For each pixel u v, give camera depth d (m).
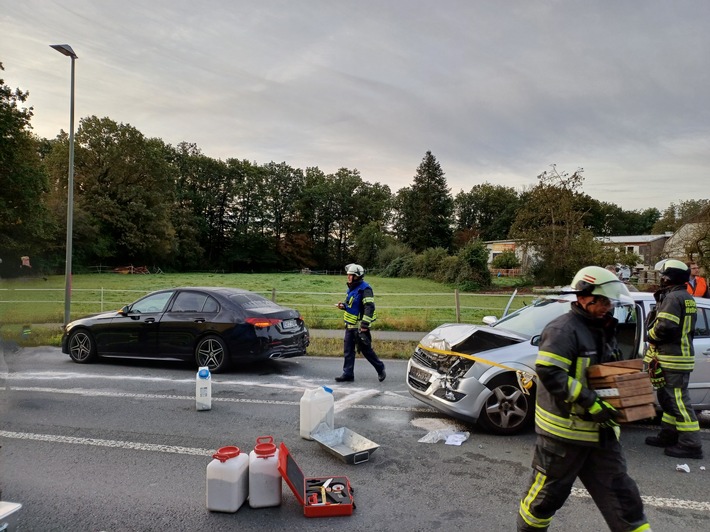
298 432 5.34
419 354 6.06
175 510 3.62
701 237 23.75
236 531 3.34
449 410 5.42
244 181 82.56
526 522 2.80
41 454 4.65
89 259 55.22
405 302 23.81
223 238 81.88
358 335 7.62
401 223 76.62
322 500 3.65
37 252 37.06
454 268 38.50
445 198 73.88
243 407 6.25
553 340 2.62
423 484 4.10
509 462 4.58
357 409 6.24
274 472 3.70
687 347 4.76
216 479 3.60
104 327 8.86
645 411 2.54
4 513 2.55
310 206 87.38
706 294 8.34
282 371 8.48
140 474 4.23
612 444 2.61
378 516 3.56
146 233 59.06
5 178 34.31
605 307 2.64
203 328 8.24
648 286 26.11
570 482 2.69
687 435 4.70
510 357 5.34
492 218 103.38
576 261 32.97
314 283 40.12
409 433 5.38
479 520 3.51
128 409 6.11
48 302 18.42
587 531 3.38
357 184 93.25
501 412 5.28
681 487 4.09
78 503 3.71
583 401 2.50
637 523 2.59
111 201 56.31
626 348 5.69
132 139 59.31
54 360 9.34
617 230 105.75
